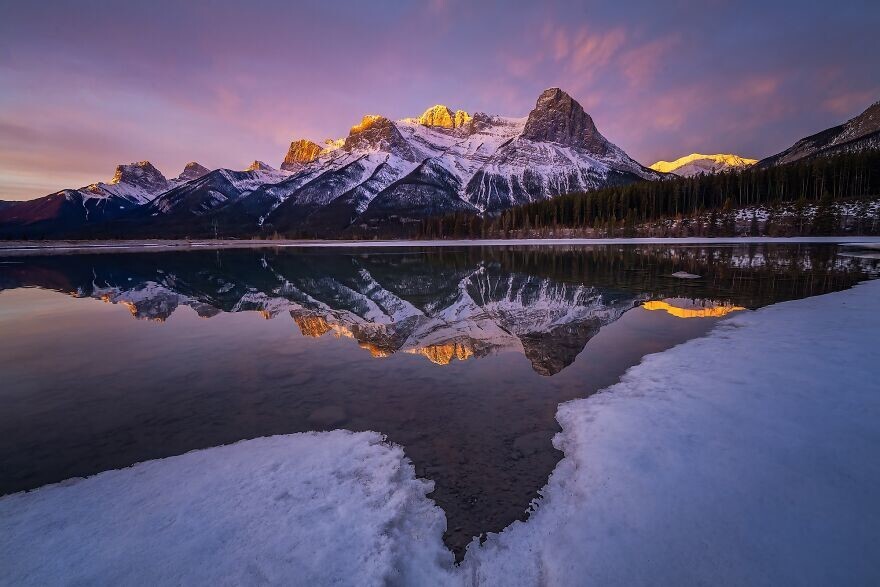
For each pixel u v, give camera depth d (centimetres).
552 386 878
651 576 381
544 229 10419
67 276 3503
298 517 485
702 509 454
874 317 1210
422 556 434
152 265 4569
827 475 487
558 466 582
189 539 450
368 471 580
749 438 579
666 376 855
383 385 922
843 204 7062
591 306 1775
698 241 6638
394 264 4447
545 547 437
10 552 436
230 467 595
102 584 392
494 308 1847
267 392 899
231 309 1938
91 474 599
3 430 745
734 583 362
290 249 8419
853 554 376
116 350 1255
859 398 667
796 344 984
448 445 652
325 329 1514
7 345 1326
